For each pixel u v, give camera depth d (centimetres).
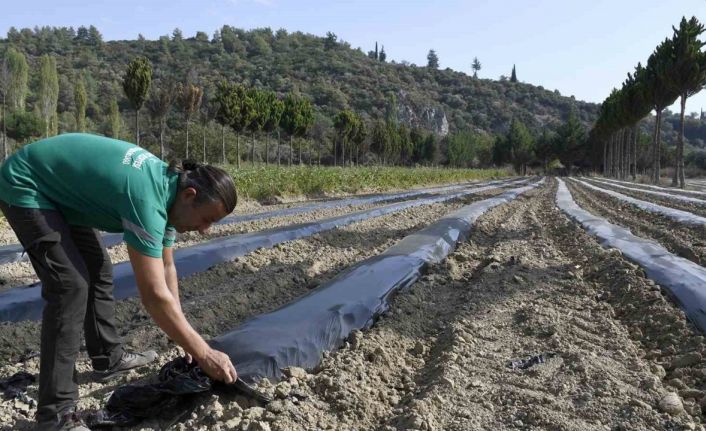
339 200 1833
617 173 5031
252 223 1113
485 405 316
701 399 327
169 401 310
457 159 7231
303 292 606
